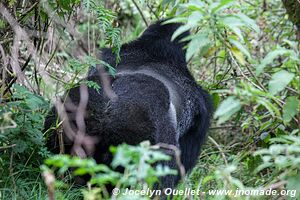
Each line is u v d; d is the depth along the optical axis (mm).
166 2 8969
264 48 11641
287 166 6211
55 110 7809
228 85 11062
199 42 6082
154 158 4703
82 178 7609
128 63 8672
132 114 7113
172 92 8289
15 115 7547
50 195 4527
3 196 6945
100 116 7180
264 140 8945
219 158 10336
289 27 11172
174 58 8906
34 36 8742
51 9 8320
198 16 6023
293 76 5977
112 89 7363
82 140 7230
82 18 10711
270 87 5961
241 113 9961
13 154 7645
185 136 8828
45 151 7512
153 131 7121
